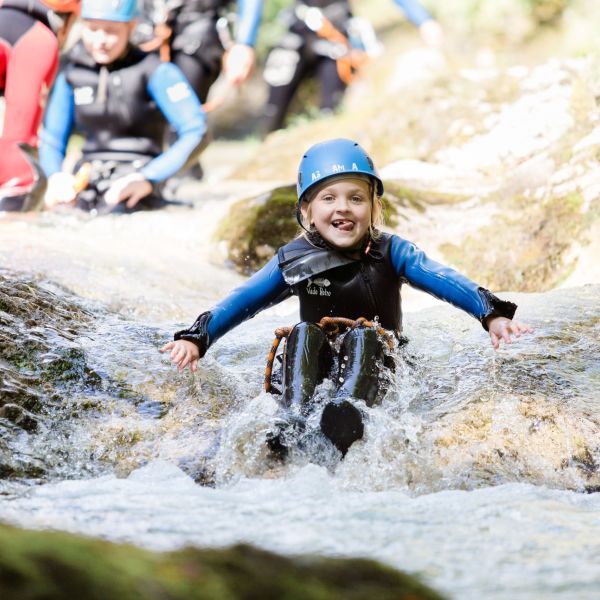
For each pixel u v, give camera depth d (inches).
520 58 1461.6
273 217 614.5
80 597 163.0
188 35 828.0
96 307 446.0
